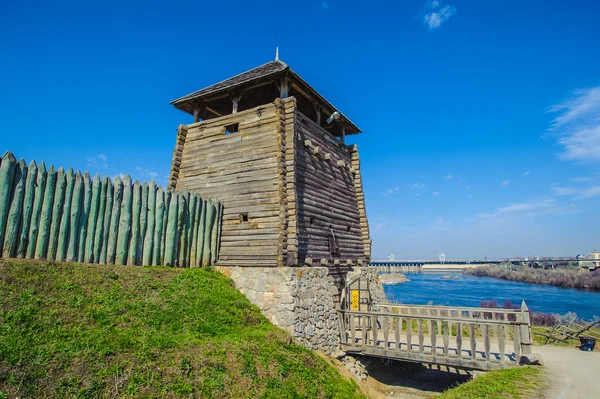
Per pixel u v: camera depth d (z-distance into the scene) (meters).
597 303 45.75
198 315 10.37
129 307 9.20
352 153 21.03
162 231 13.25
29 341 6.68
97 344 7.21
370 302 17.92
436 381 13.85
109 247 11.55
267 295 12.79
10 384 5.71
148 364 7.25
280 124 14.48
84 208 11.00
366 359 14.09
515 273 105.56
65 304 8.20
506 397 8.34
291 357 10.33
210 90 16.83
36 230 9.84
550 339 17.62
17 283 8.17
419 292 65.06
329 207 16.81
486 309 15.05
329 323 13.67
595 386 9.09
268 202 14.01
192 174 16.64
